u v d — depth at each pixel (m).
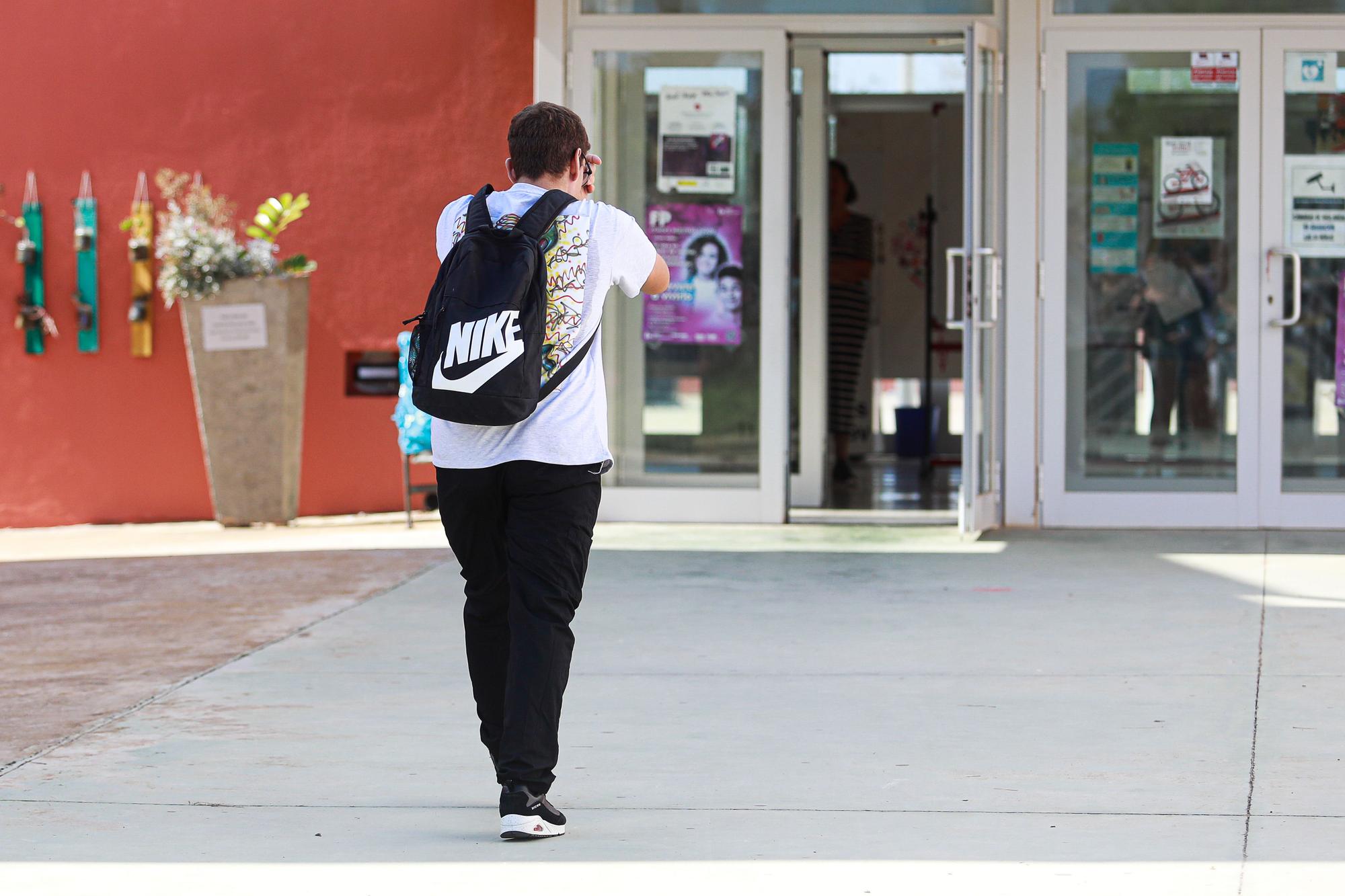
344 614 13.99
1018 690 10.84
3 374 21.16
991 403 19.11
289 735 9.85
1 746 9.61
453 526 7.86
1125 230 19.03
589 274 7.68
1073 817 7.98
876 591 14.84
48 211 21.14
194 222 20.02
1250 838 7.58
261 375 20.02
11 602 14.78
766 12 19.45
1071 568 16.12
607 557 17.02
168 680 11.46
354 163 21.28
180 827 7.96
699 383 19.89
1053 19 18.92
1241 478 19.00
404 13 21.17
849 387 26.91
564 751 9.38
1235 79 18.83
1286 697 10.51
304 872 7.22
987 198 18.91
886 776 8.79
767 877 7.08
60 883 7.08
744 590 14.93
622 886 6.97
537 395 7.43
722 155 19.67
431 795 8.52
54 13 21.12
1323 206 18.83
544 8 19.59
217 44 21.19
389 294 21.34
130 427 21.17
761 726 9.95
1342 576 15.48
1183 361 19.05
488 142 21.25
